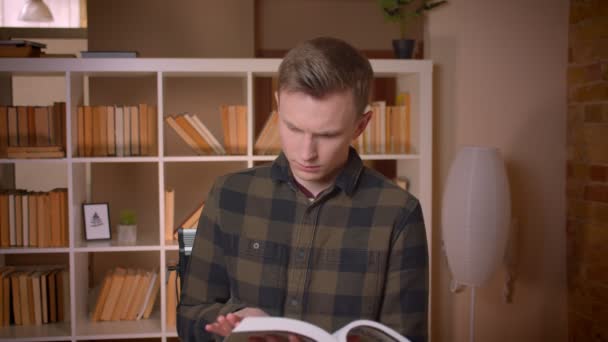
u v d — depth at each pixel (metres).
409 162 3.02
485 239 2.61
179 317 1.15
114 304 2.96
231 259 1.15
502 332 3.15
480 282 2.67
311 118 0.92
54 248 2.79
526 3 3.07
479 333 3.13
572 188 3.09
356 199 1.12
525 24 3.08
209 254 1.17
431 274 3.00
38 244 2.84
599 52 2.83
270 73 2.89
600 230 2.86
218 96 4.08
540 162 3.13
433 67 3.04
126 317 2.98
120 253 3.93
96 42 4.04
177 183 4.07
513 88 3.09
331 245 1.10
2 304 2.90
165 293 2.84
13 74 2.88
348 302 1.09
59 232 2.84
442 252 3.09
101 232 2.97
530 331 3.17
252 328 0.85
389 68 2.81
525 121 3.11
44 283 2.93
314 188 1.12
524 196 3.13
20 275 2.95
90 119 2.86
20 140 2.84
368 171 1.16
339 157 0.99
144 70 2.73
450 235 2.67
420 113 2.84
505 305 3.14
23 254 3.63
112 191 3.96
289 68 0.94
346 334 0.89
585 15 2.94
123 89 3.97
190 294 1.17
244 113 2.91
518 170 3.12
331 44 0.96
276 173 1.13
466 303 3.12
